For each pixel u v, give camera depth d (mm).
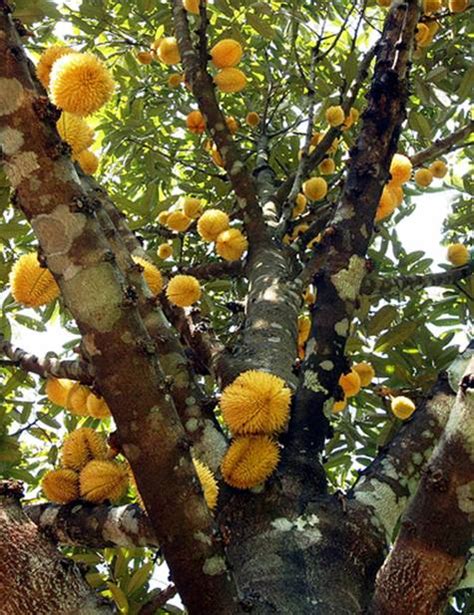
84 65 2625
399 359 4770
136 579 3717
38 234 2127
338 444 4906
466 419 2000
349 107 5125
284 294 3711
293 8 5887
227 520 2523
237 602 2066
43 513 2766
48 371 3277
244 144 6629
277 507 2531
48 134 2109
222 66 4762
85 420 4938
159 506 2062
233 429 2582
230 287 5750
